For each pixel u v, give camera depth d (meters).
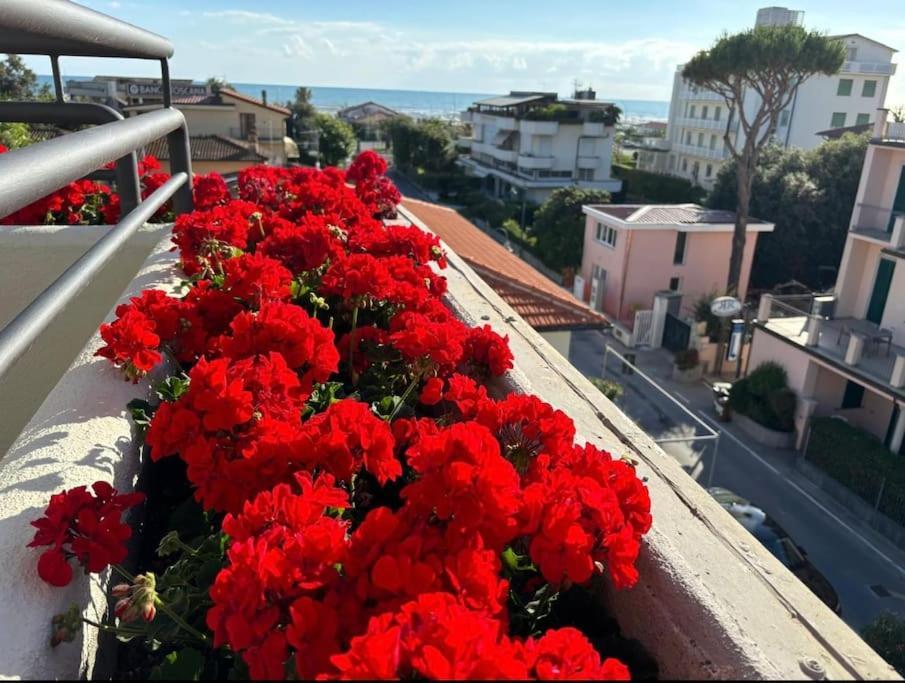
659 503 1.30
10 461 1.21
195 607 1.02
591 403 1.76
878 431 11.29
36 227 2.70
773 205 19.52
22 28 1.11
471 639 0.65
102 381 1.49
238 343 1.38
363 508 1.32
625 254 17.25
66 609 0.96
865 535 9.45
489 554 0.83
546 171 32.38
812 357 11.30
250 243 2.61
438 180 39.28
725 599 1.03
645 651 1.02
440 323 1.68
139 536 1.35
